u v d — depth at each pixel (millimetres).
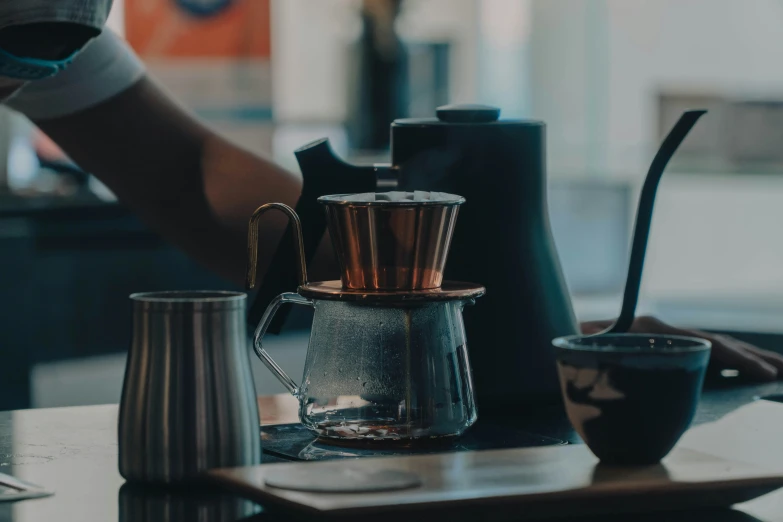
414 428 841
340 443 861
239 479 685
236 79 4008
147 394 742
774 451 863
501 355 982
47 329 3250
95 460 842
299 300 881
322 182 958
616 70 5000
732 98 4719
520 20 5203
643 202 985
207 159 1268
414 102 4469
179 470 738
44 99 1247
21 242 3053
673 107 4922
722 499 694
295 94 4996
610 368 716
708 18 4910
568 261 4320
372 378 843
